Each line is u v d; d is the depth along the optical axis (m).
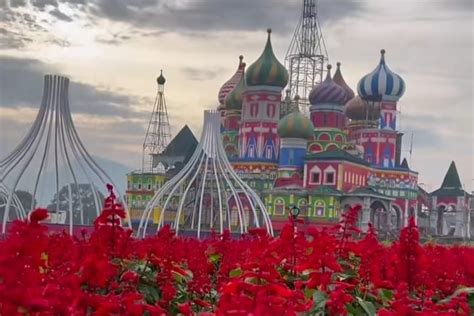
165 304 8.02
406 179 86.69
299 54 94.69
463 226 94.50
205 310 8.22
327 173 79.38
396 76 91.62
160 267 8.89
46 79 56.06
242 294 5.23
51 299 4.87
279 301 5.11
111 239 8.30
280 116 88.81
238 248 11.84
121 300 5.73
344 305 6.95
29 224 5.72
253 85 88.44
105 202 8.46
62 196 59.97
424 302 7.13
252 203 67.81
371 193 78.06
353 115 94.44
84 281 6.08
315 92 90.19
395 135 89.00
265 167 84.75
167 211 77.06
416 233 8.72
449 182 97.50
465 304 6.85
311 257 7.73
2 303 4.51
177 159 90.88
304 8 94.50
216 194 75.44
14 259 5.11
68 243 8.38
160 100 92.44
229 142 93.56
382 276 8.66
